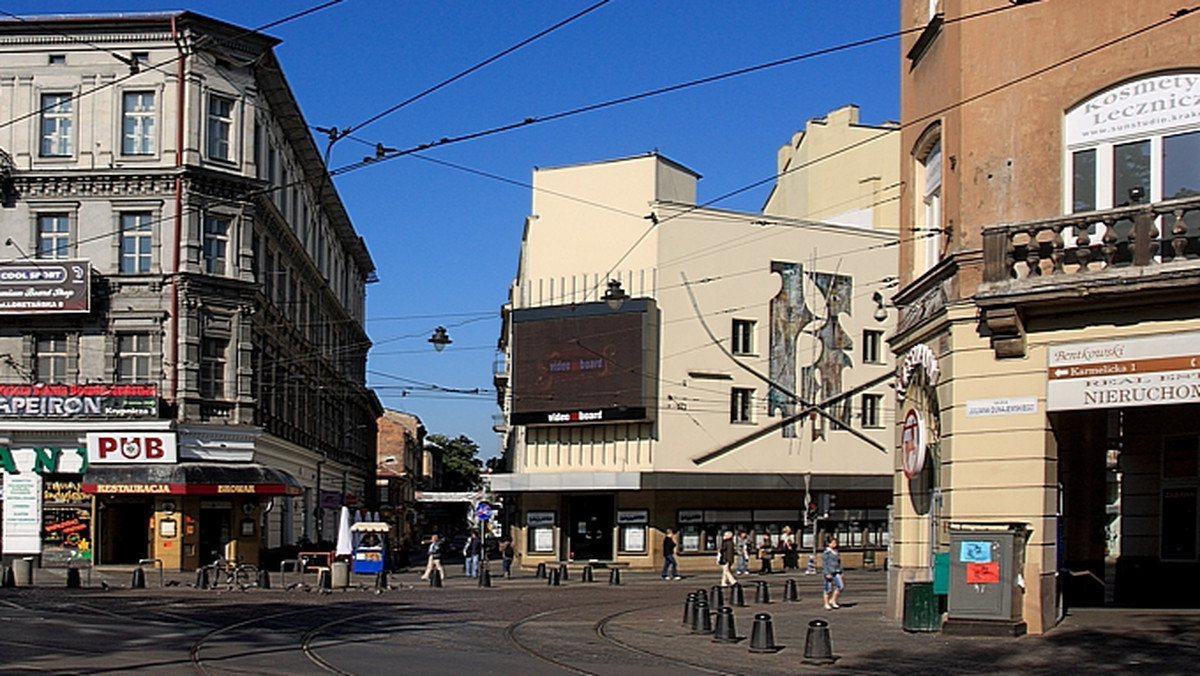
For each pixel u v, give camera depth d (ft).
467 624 74.54
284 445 153.99
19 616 71.67
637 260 162.30
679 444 159.02
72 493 131.03
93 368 130.93
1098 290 56.03
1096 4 60.29
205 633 64.18
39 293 128.77
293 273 168.14
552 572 127.03
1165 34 58.03
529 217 170.30
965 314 62.69
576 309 161.79
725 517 162.61
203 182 133.49
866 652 58.18
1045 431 60.08
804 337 170.19
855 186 184.44
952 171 64.90
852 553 174.60
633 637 68.18
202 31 134.10
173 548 129.90
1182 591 76.38
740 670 53.31
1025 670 50.14
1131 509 80.18
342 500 198.59
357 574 138.41
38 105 132.98
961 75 64.13
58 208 132.16
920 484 72.18
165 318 130.93
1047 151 61.16
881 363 176.96
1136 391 56.85
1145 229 55.26
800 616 82.43
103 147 132.16
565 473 160.25
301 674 48.01
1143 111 58.49
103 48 133.18
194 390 131.64
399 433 354.95
